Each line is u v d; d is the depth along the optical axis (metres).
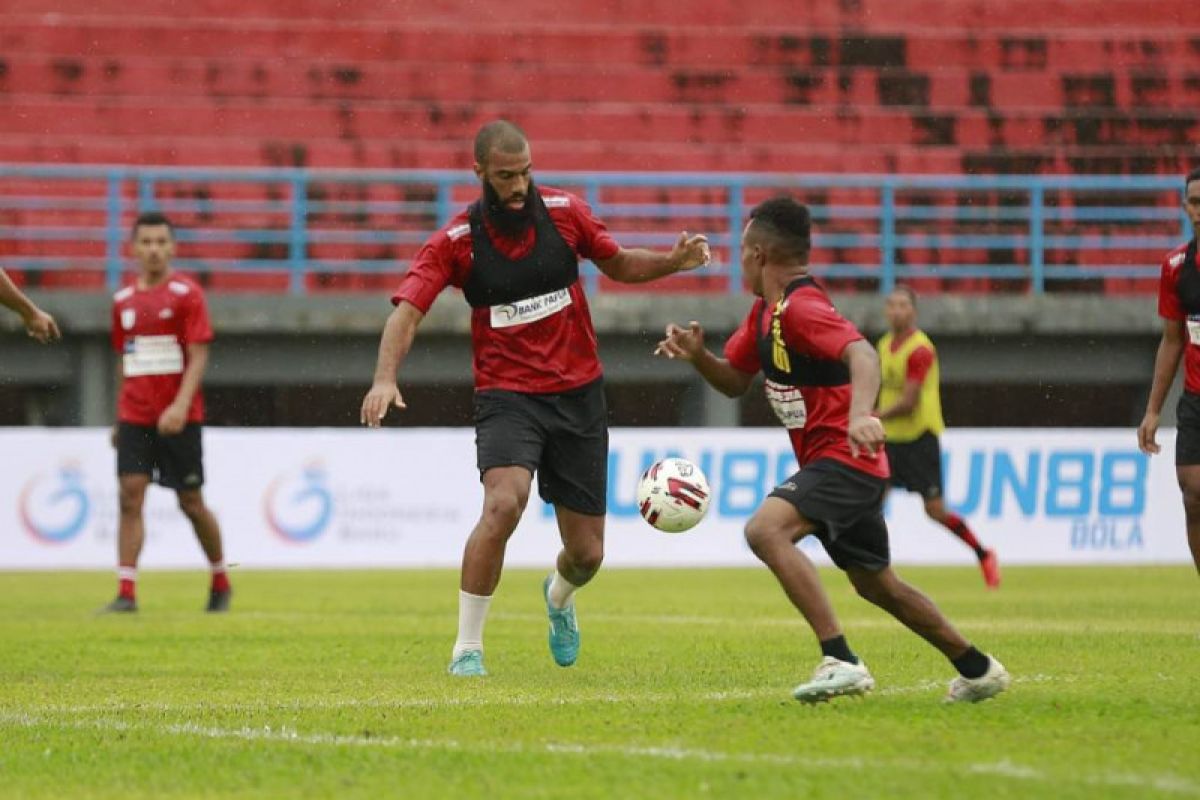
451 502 65.69
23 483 63.56
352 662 31.92
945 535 67.94
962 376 79.00
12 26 98.94
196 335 45.09
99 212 94.00
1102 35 103.50
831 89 101.38
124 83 97.69
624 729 20.86
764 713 21.95
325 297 75.38
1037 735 19.80
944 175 98.00
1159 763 17.84
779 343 21.77
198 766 18.98
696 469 26.09
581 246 28.17
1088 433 67.88
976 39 103.00
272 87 98.69
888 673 27.89
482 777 17.77
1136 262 95.88
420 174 81.06
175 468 45.41
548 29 102.00
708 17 104.69
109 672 30.36
